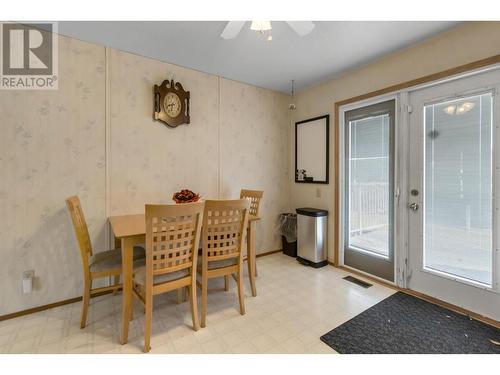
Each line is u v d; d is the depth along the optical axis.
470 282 2.08
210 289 2.60
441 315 2.08
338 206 3.16
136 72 2.56
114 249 2.33
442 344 1.73
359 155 2.95
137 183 2.59
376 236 2.80
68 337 1.81
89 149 2.34
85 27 2.10
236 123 3.32
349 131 3.05
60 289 2.25
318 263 3.18
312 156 3.52
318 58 2.64
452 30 2.11
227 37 1.82
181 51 2.50
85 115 2.31
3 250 2.02
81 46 2.29
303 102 3.65
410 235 2.49
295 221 3.59
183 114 2.82
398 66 2.50
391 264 2.66
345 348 1.70
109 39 2.28
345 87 3.06
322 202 3.38
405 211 2.50
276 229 3.80
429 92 2.31
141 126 2.61
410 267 2.50
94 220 2.38
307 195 3.60
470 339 1.77
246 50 2.49
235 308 2.22
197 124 2.99
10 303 2.05
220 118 3.17
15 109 2.04
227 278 2.56
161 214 1.63
